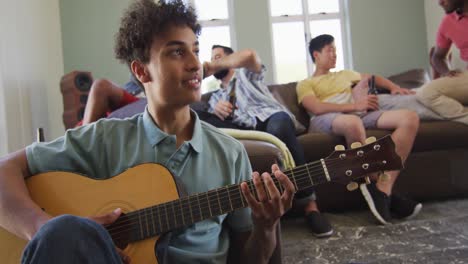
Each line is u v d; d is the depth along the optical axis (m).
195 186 0.90
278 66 4.11
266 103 2.14
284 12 4.11
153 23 0.87
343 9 4.12
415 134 2.05
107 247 0.63
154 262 0.85
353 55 3.98
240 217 0.94
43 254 0.58
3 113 2.40
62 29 3.64
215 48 2.51
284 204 0.82
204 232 0.88
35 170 0.95
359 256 1.49
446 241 1.56
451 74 2.38
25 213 0.83
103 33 3.68
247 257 0.91
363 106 2.33
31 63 2.93
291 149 1.93
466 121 2.21
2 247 0.92
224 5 4.04
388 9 4.01
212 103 2.25
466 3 2.55
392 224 1.84
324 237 1.76
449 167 2.22
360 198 2.15
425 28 4.04
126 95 1.97
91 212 0.90
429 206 2.14
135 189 0.90
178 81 0.88
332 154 0.87
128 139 0.96
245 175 0.96
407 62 4.02
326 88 2.67
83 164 0.95
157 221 0.87
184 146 0.91
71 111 2.97
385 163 0.86
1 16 2.47
